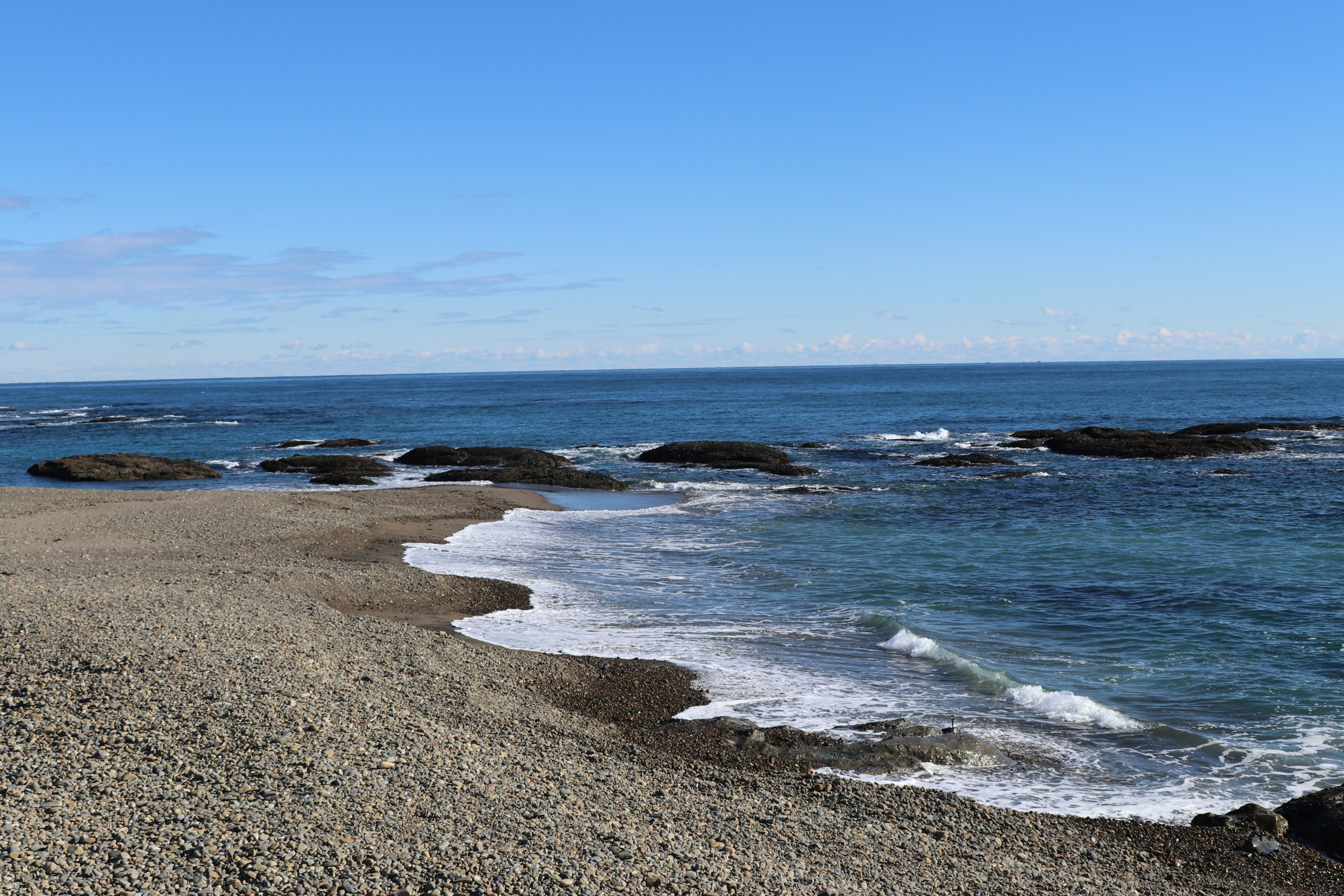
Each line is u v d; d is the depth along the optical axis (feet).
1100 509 107.14
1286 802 33.78
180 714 33.71
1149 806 34.04
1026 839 30.96
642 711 42.86
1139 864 29.73
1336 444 175.42
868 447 190.39
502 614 60.39
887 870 27.53
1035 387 495.00
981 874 28.04
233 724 33.09
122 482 144.25
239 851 24.36
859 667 49.70
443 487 126.21
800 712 42.88
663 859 26.20
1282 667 49.88
